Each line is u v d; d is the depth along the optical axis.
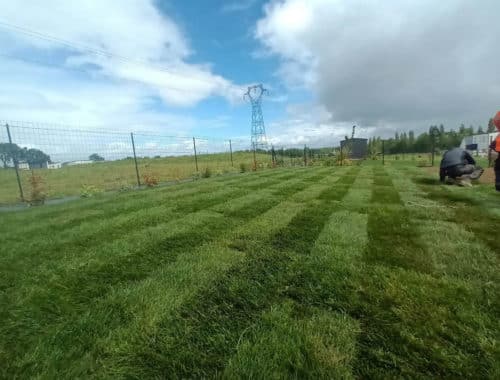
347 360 1.27
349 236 3.12
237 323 1.58
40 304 1.83
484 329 1.46
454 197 5.52
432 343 1.37
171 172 12.52
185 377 1.20
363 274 2.15
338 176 10.55
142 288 2.00
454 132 56.41
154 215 4.37
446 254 2.55
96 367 1.27
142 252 2.77
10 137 6.89
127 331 1.51
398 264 2.35
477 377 1.16
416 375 1.18
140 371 1.24
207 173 12.50
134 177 11.39
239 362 1.27
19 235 3.46
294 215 4.20
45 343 1.43
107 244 3.04
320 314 1.65
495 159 5.32
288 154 27.73
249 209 4.69
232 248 2.84
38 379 1.19
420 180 8.79
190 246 2.92
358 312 1.66
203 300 1.83
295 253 2.66
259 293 1.92
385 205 4.88
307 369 1.22
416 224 3.61
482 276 2.10
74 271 2.35
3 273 2.33
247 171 15.02
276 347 1.36
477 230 3.31
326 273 2.19
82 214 4.67
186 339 1.45
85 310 1.75
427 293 1.84
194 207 4.95
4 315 1.71
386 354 1.30
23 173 7.39
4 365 1.28
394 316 1.60
